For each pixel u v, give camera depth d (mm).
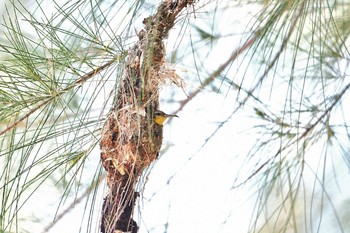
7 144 6734
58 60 6613
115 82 6586
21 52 6652
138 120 6574
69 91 6660
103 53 6574
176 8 6617
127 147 6637
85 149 6695
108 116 6613
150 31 6598
